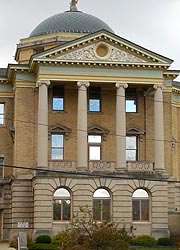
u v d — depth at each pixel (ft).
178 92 232.53
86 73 204.64
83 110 203.00
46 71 203.21
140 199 201.26
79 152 200.85
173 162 227.40
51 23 251.19
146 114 216.33
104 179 199.11
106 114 215.10
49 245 178.40
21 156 207.31
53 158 210.59
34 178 198.39
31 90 211.41
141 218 200.64
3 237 213.87
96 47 204.95
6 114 221.87
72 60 202.59
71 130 212.43
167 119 215.31
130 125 215.10
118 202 198.70
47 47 241.14
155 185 201.36
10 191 215.51
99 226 131.54
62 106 213.87
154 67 206.69
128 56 205.77
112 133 214.28
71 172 197.67
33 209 201.05
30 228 202.69
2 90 222.48
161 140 205.98
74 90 214.90
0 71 232.32
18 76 211.20
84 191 197.57
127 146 214.90
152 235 197.98
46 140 201.26
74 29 247.70
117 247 124.16
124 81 205.87
